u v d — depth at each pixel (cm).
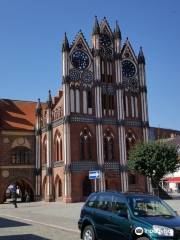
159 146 6184
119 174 6875
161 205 1680
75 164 6525
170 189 9650
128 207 1595
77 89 6812
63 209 4828
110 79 7181
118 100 7112
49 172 7019
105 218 1694
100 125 6812
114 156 6925
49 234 2283
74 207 5172
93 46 7125
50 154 7075
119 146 6962
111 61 7269
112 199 1727
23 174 7450
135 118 7269
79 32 7031
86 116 6775
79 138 6644
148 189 7062
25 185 7744
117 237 1595
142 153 6156
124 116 7106
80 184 6506
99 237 1723
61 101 6850
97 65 7025
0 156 7325
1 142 7388
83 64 6962
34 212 4441
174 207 4256
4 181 7275
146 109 7375
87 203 1895
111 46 7325
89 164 6650
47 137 7169
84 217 1853
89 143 6756
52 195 6956
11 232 2430
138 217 1530
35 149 7619
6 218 3675
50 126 7156
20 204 6494
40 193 7444
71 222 3080
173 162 6153
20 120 7838
